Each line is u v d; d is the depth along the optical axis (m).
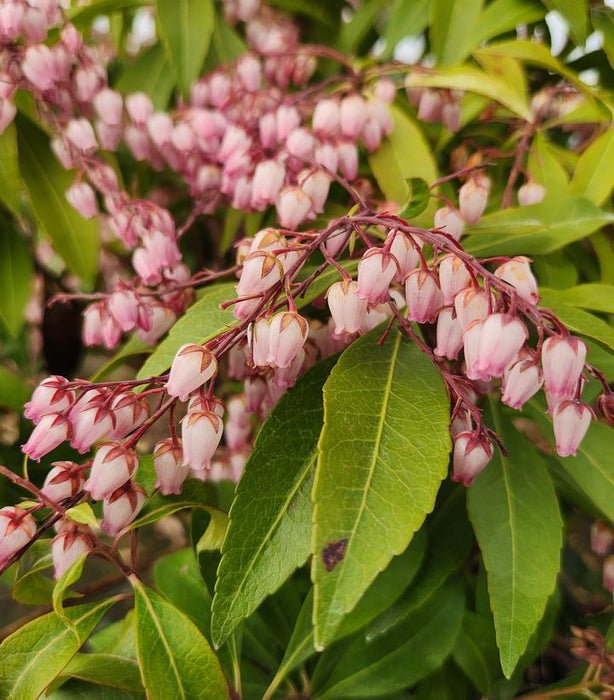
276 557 0.24
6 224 0.36
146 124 0.33
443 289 0.24
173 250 0.30
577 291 0.28
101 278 0.43
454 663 0.29
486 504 0.26
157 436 0.43
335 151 0.30
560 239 0.28
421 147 0.31
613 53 0.33
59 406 0.25
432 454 0.23
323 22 0.37
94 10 0.34
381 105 0.31
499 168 0.33
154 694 0.24
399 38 0.34
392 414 0.24
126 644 0.26
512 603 0.25
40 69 0.31
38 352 0.45
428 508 0.23
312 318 0.28
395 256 0.24
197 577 0.29
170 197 0.39
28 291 0.36
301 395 0.25
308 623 0.27
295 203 0.28
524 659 0.28
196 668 0.24
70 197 0.32
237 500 0.24
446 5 0.33
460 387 0.25
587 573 0.36
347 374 0.24
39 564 0.26
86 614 0.25
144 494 0.25
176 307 0.29
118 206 0.30
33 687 0.24
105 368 0.29
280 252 0.24
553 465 0.29
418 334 0.26
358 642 0.28
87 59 0.32
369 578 0.22
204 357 0.24
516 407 0.24
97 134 0.33
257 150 0.31
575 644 0.30
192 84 0.34
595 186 0.31
